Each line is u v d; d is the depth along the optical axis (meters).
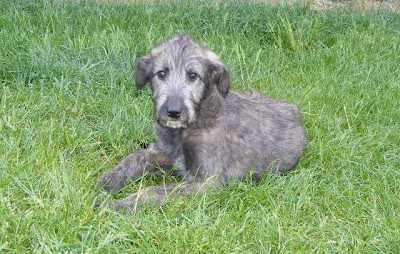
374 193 1.97
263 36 2.73
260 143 2.05
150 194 1.86
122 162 2.02
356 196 1.96
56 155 1.94
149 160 2.04
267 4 2.89
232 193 1.92
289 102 2.23
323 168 2.04
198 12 2.75
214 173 1.99
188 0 2.86
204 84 1.99
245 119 2.05
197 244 1.74
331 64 2.55
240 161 2.02
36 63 2.33
